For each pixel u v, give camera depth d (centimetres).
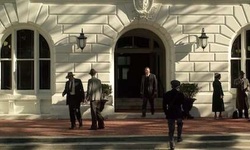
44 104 2052
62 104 2008
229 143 1427
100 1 2036
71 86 1639
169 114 1355
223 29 2077
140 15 2039
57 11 2028
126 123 1803
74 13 2031
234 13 2081
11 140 1423
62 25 2030
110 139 1440
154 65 2544
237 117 1986
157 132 1541
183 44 2059
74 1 2030
